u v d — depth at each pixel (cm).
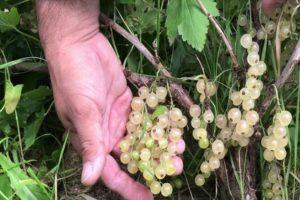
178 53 54
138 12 54
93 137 43
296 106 49
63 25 46
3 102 50
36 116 52
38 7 47
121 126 48
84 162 43
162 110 45
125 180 46
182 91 49
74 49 45
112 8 55
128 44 54
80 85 44
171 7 46
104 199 51
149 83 49
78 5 46
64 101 45
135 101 46
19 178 44
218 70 51
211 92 46
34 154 54
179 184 50
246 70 46
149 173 44
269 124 48
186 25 46
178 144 45
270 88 45
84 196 50
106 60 48
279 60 46
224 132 46
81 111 43
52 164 52
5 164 45
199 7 45
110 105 47
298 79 47
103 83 45
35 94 51
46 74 55
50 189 49
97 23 49
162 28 55
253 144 47
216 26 45
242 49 48
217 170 48
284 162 47
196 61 53
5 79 50
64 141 49
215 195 51
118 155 48
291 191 50
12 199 46
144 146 45
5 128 51
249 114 43
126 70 49
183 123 46
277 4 46
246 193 47
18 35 55
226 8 53
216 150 44
